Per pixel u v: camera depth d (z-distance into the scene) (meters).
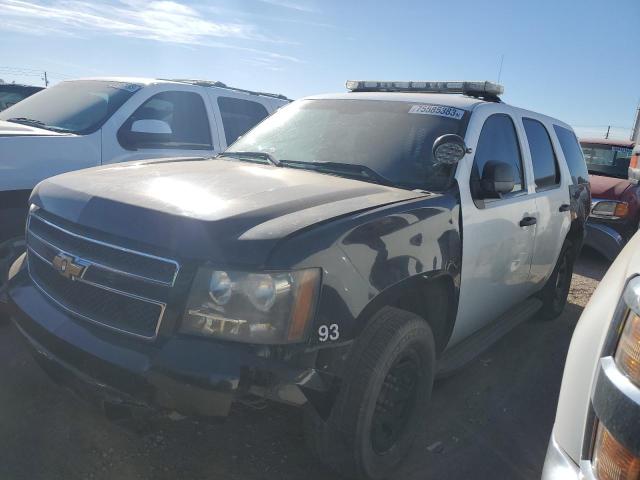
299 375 2.29
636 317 1.54
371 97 4.11
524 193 4.22
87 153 4.96
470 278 3.46
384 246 2.64
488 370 4.48
